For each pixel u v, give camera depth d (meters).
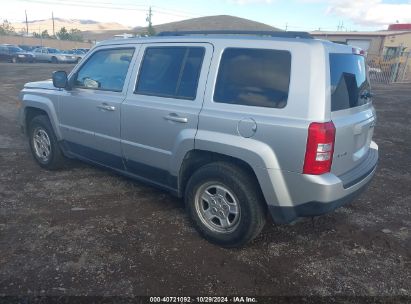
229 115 3.27
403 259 3.49
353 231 3.98
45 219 3.95
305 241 3.72
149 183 4.25
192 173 3.80
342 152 3.15
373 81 24.38
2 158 5.93
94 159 4.82
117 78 4.32
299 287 3.02
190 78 3.64
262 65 3.20
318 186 2.93
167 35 4.07
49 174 5.28
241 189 3.25
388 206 4.69
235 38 3.41
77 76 4.78
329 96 2.97
